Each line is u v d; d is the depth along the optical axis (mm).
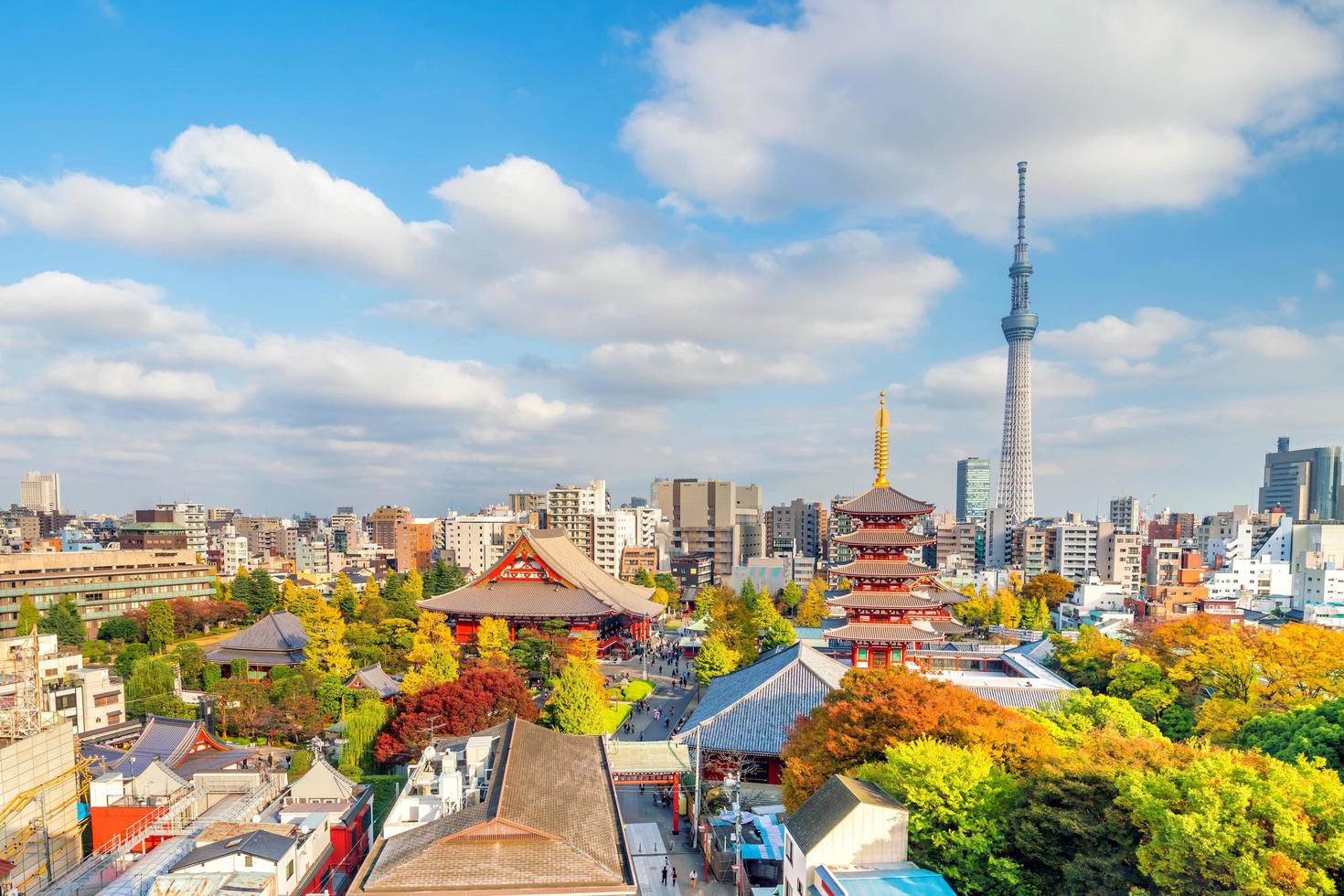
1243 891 36562
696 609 197375
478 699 90125
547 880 44781
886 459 116750
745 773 83938
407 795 61531
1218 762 44156
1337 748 63156
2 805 64438
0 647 101125
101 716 102375
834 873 44312
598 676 116250
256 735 105125
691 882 63469
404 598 193625
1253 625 136625
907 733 58219
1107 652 119625
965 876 47312
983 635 184375
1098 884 42844
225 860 52938
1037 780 50781
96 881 61469
